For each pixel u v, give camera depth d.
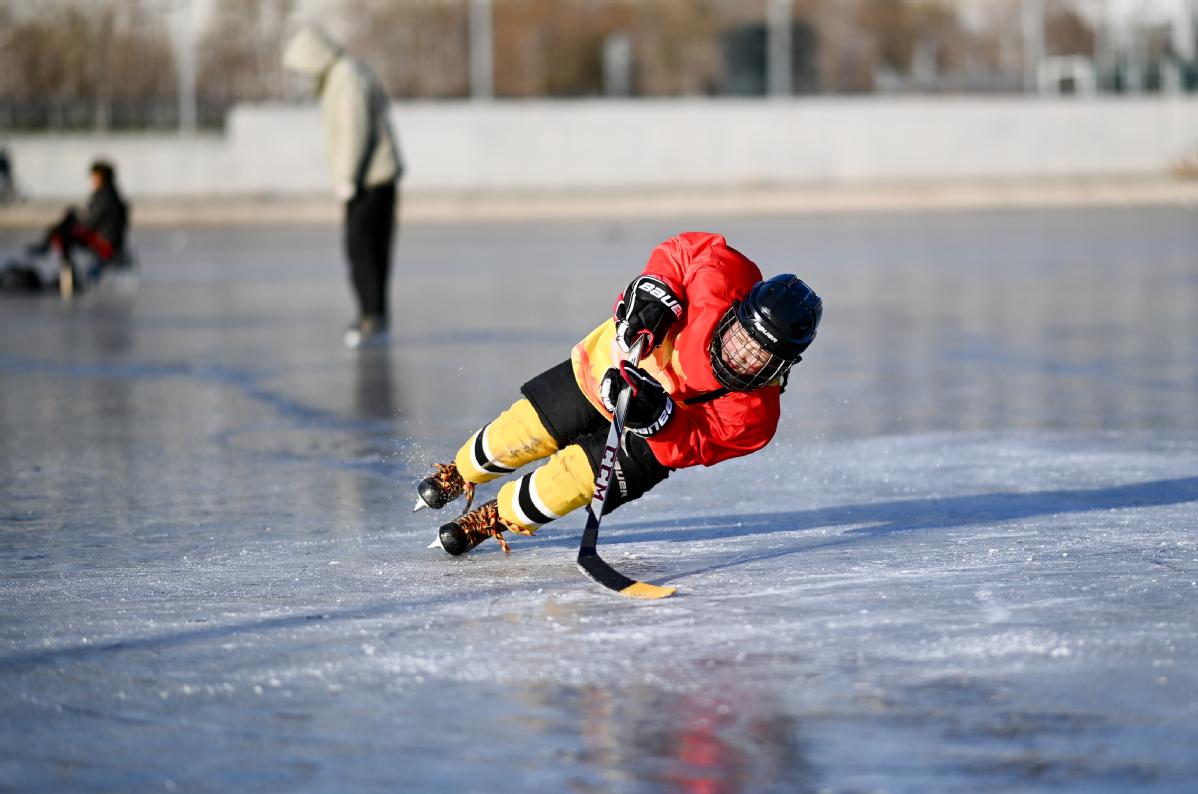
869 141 131.50
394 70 134.75
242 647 15.16
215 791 11.65
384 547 19.75
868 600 16.66
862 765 11.98
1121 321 47.06
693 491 23.33
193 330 47.75
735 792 11.52
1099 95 137.62
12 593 17.44
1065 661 14.41
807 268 66.50
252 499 23.12
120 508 22.53
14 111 128.50
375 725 12.95
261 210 114.38
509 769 11.98
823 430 28.97
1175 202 112.00
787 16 135.75
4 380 37.06
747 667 14.32
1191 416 30.22
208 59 131.12
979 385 34.72
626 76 137.25
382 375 37.03
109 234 60.41
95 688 13.95
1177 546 19.19
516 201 116.00
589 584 17.52
